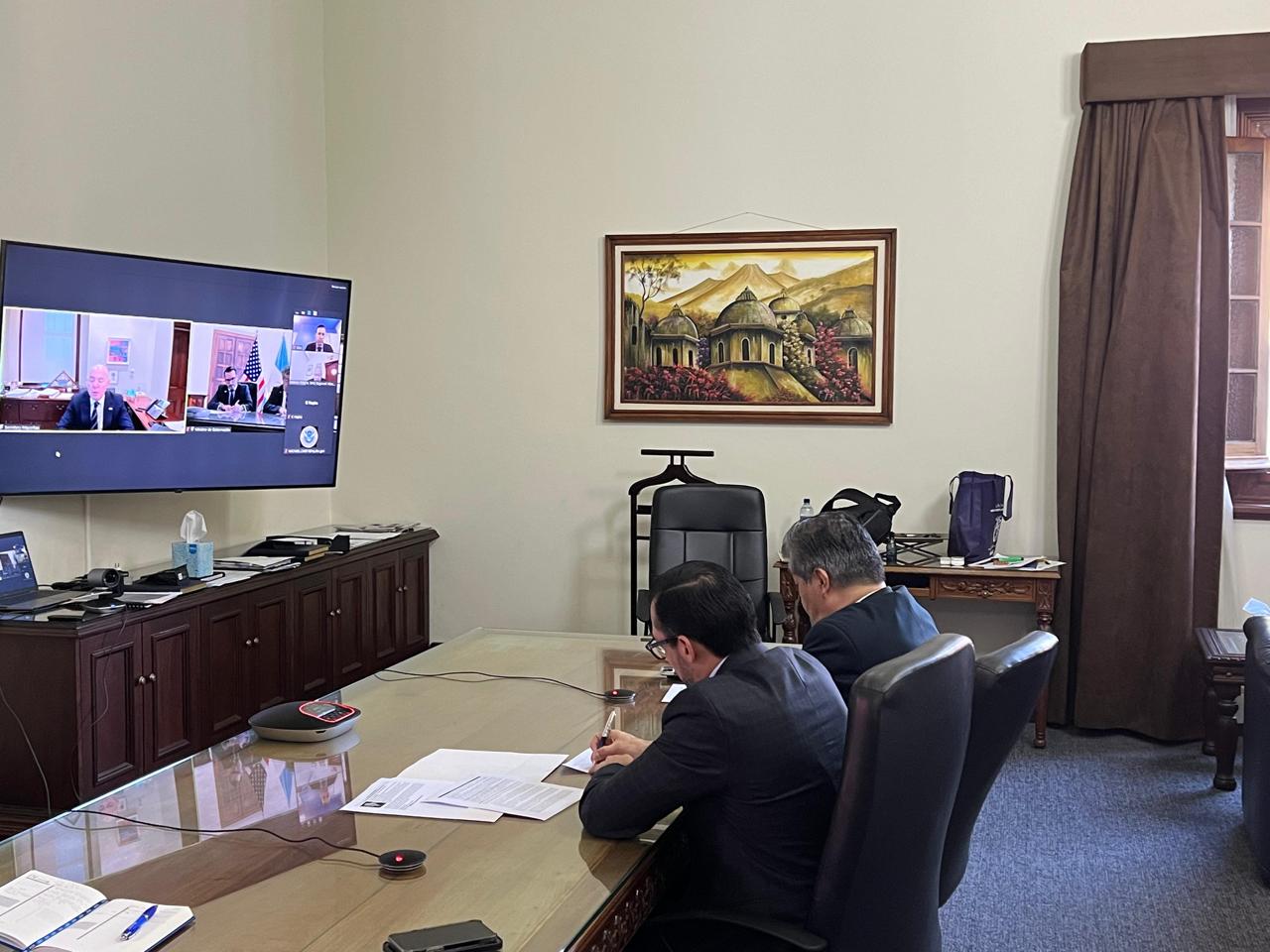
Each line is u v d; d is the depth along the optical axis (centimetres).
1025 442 522
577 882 190
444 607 595
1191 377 484
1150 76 488
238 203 524
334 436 506
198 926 173
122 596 394
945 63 521
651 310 557
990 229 521
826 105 535
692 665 222
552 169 567
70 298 397
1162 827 399
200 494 502
